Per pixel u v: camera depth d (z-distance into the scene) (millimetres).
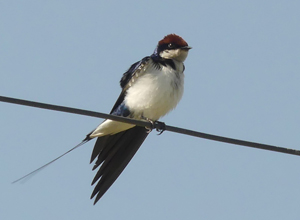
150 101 12820
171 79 12867
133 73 13023
